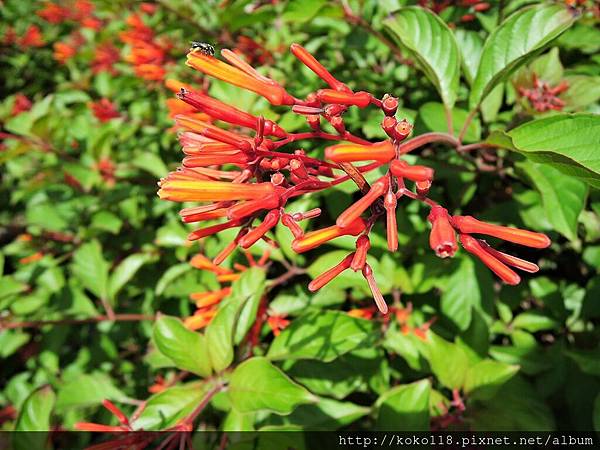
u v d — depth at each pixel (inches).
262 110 6.5
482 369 5.9
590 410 6.7
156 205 10.0
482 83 5.4
